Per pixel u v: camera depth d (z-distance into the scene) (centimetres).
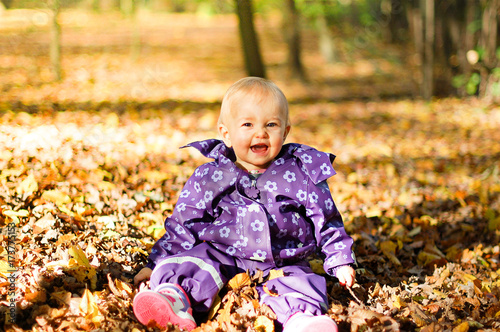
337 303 259
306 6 1677
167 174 488
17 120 637
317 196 250
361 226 415
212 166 255
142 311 214
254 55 1207
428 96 1331
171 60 1858
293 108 1234
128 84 1297
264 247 241
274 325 227
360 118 1116
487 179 622
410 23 2161
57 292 230
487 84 1259
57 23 1185
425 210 482
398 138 907
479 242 400
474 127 999
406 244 386
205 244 248
